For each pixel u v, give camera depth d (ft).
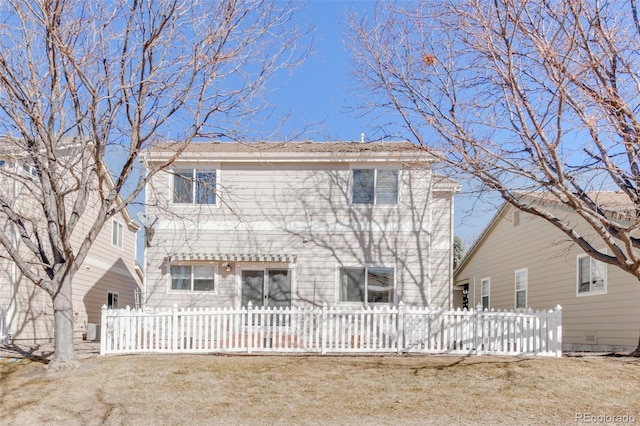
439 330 39.19
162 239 50.85
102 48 31.99
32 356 38.75
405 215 50.49
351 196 50.98
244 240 50.90
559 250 53.83
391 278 50.01
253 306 50.08
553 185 31.86
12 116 32.50
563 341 52.85
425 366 34.73
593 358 37.14
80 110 33.63
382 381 31.73
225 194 50.90
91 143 38.93
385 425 25.54
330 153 50.47
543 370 33.55
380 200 50.88
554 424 25.70
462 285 89.61
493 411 27.32
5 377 32.60
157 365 34.88
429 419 26.30
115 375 32.65
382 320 39.63
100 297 69.21
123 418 26.35
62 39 30.50
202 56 32.94
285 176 51.55
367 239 50.42
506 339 38.52
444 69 36.91
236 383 31.37
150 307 49.14
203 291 50.39
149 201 50.83
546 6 31.35
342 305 49.67
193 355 38.55
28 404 28.12
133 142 33.71
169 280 50.47
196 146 52.70
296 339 39.83
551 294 55.47
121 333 39.45
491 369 33.91
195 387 30.68
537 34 30.07
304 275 50.31
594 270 48.39
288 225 50.96
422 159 46.70
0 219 47.70
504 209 66.23
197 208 51.06
